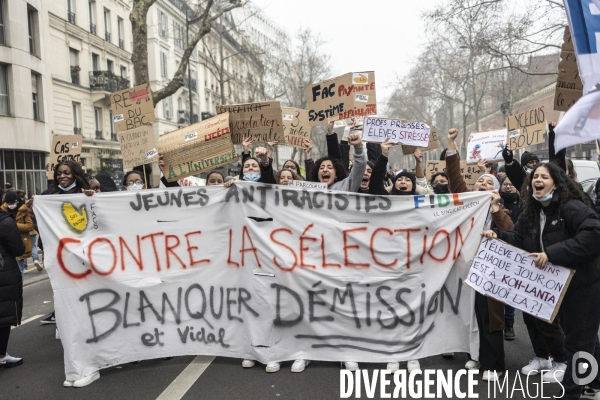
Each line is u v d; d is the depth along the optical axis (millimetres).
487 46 21469
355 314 4641
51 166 7836
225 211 4801
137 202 4805
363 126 5656
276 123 5875
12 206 9086
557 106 5430
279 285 4672
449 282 4664
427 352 4621
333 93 6602
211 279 4797
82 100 28547
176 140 5664
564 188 3803
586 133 3445
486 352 4340
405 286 4652
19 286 4941
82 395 4223
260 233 4719
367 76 6480
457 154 5102
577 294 3754
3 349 4977
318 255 4703
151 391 4223
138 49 15672
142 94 6414
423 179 6562
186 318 4781
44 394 4281
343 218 4707
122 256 4758
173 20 40719
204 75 47719
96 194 4746
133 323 4734
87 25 29344
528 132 7180
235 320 4758
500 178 7945
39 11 23922
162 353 4758
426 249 4645
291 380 4371
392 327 4621
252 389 4188
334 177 5637
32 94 23172
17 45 21781
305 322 4668
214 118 5629
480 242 4207
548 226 3906
